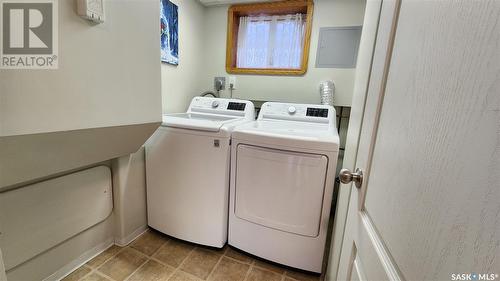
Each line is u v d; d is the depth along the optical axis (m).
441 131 0.37
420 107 0.44
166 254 1.74
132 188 1.83
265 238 1.65
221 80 2.63
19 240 1.21
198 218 1.77
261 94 2.54
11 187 1.16
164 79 2.12
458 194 0.32
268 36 2.46
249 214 1.66
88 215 1.57
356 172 0.82
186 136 1.68
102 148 1.32
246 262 1.69
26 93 0.82
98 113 1.08
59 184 1.37
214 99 2.32
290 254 1.60
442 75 0.38
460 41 0.34
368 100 0.78
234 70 2.57
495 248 0.27
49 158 1.08
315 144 1.42
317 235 1.52
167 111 2.21
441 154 0.36
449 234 0.33
